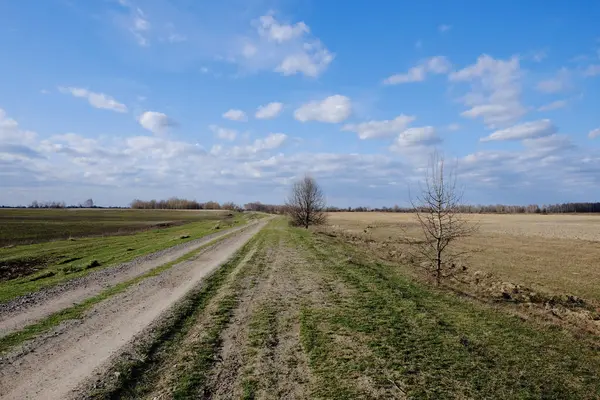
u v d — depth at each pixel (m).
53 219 75.56
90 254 26.06
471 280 17.23
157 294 12.78
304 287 13.51
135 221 77.75
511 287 15.59
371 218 89.56
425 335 8.42
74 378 6.45
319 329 8.94
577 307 13.46
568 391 6.09
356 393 5.95
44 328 9.28
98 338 8.47
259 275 15.96
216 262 20.00
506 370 6.76
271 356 7.46
